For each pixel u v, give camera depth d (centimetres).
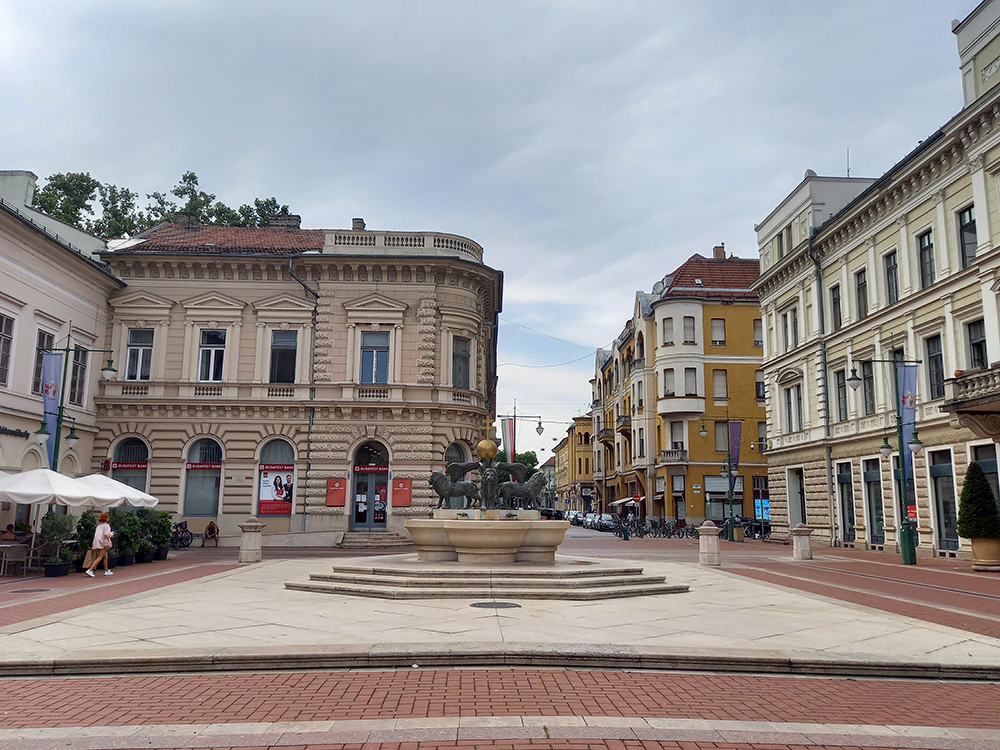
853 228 3309
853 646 988
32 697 758
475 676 839
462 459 3606
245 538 2389
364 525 3438
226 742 611
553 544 1789
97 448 3416
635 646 943
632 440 6256
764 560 2630
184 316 3553
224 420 3453
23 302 2825
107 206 5388
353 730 638
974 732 657
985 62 2503
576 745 600
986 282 2412
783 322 4125
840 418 3472
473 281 3706
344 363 3512
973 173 2491
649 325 5994
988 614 1297
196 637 1005
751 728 656
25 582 1833
